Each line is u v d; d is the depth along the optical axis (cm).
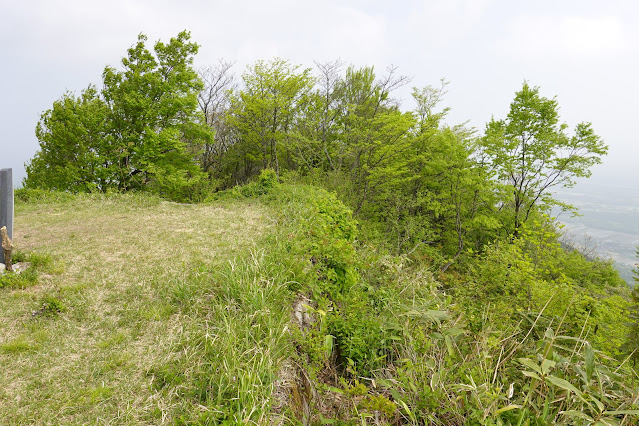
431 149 1719
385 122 1450
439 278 1102
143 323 342
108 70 1472
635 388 263
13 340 305
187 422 229
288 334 334
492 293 797
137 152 1416
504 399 248
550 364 243
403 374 299
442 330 347
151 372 279
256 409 235
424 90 1961
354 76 2069
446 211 1758
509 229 1731
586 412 258
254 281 391
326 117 1919
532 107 1562
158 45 1487
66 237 605
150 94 1484
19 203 887
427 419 268
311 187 1191
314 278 464
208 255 521
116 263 486
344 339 395
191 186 1792
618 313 744
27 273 422
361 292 509
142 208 873
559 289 672
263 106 1648
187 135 1623
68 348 301
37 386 256
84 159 1344
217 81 2183
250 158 2166
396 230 1622
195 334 321
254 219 762
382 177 1563
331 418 286
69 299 379
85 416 233
